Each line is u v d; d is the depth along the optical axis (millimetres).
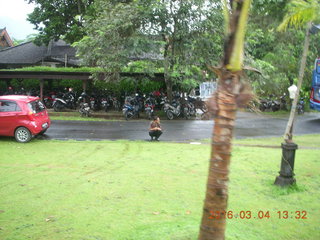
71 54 31453
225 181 3012
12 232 4238
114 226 4398
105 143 11344
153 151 9906
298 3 6207
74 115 19578
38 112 11836
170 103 18984
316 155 9477
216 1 16078
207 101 3104
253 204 5527
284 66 21531
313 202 5703
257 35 16453
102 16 17000
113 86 22391
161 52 18312
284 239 4238
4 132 11383
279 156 9258
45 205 5258
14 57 32125
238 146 11031
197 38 16719
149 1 16484
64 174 7203
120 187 6270
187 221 4426
